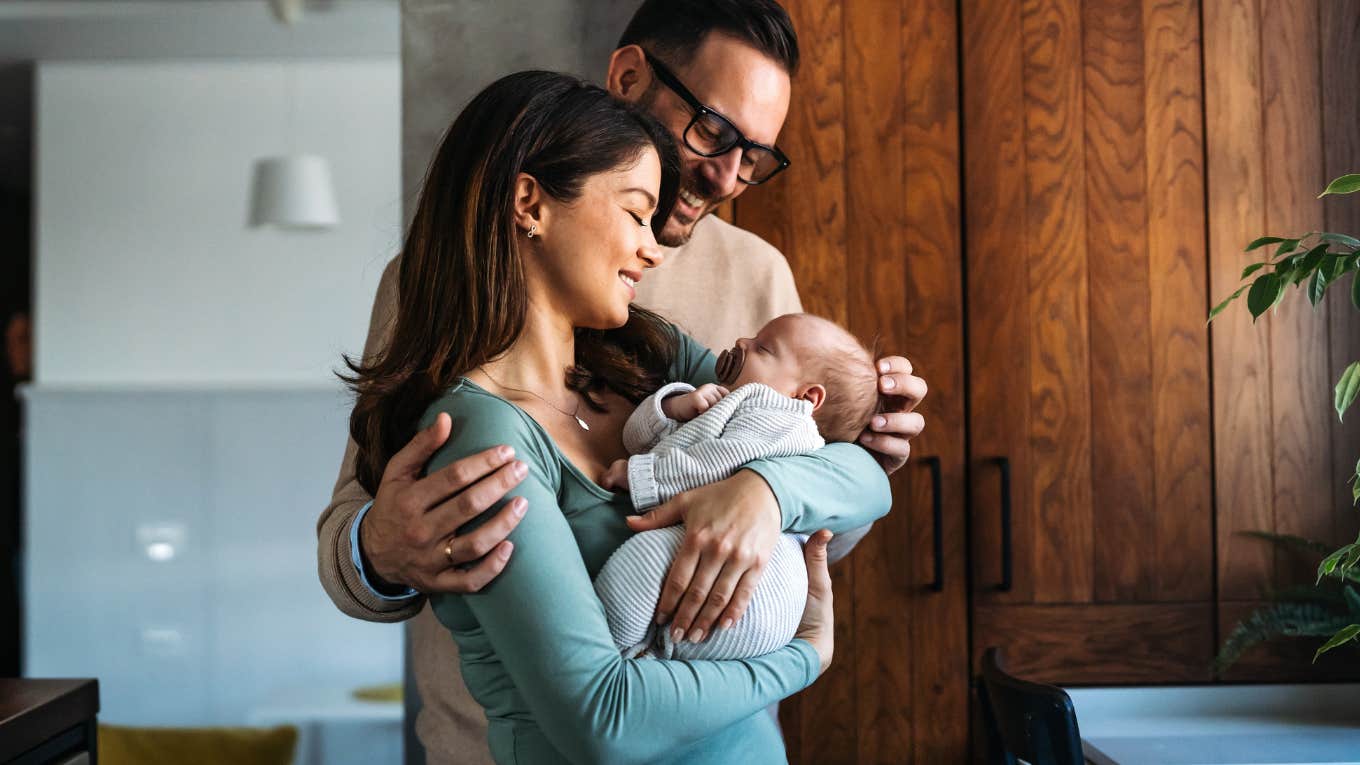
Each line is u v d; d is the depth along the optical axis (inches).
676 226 63.9
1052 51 90.9
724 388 51.5
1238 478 90.0
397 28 198.2
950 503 90.7
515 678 40.8
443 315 45.9
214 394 210.8
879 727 90.0
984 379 90.7
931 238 90.9
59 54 210.7
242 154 217.2
